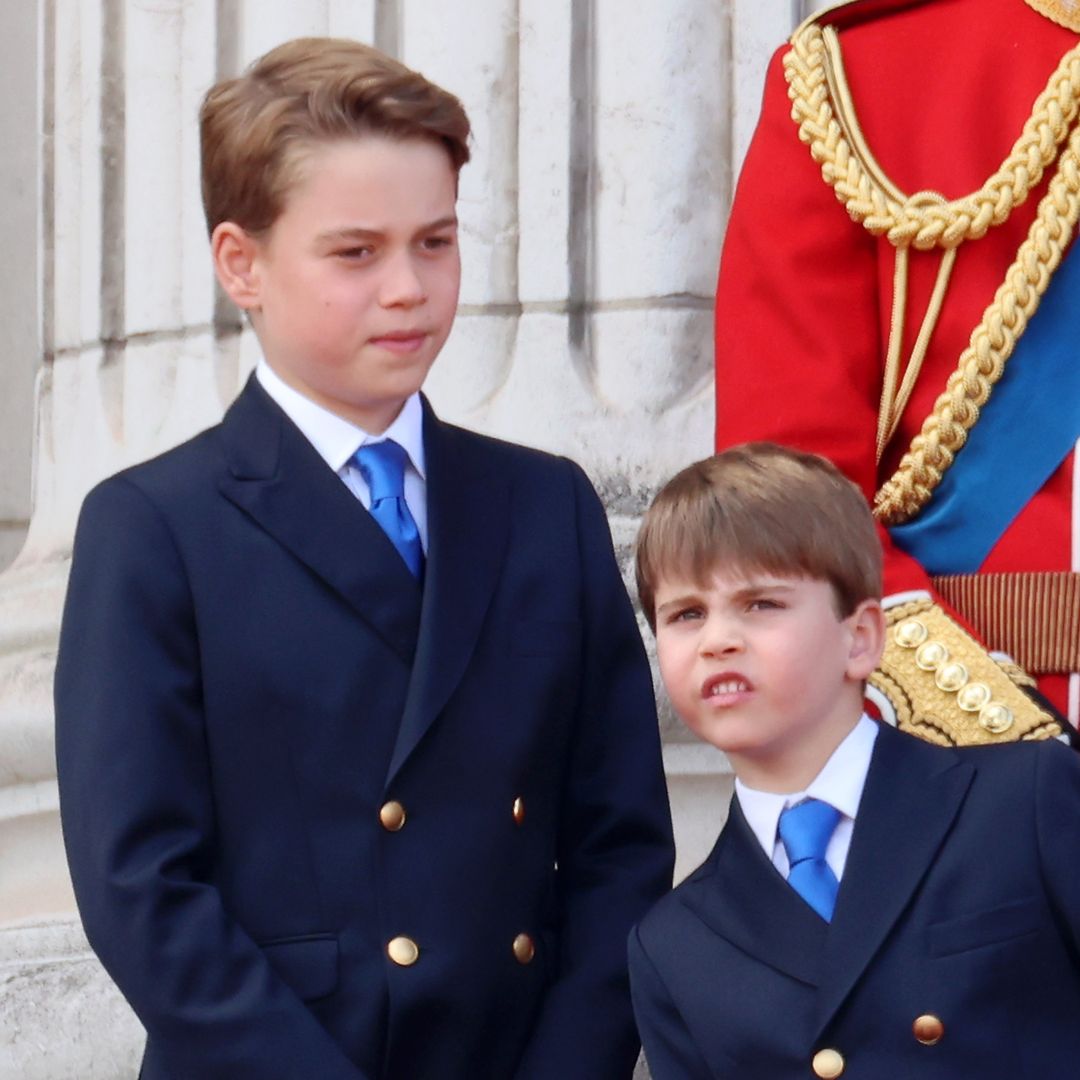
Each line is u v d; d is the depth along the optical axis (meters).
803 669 8.64
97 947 8.66
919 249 9.59
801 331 9.71
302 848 8.82
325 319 8.91
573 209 13.36
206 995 8.47
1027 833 8.43
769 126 9.96
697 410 13.16
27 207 17.92
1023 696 8.89
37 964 13.05
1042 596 9.27
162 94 14.91
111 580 8.91
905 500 9.63
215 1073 8.45
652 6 13.24
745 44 13.28
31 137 17.94
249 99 9.01
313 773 8.84
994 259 9.53
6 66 17.92
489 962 8.92
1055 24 9.61
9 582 15.28
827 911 8.57
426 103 9.02
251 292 9.23
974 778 8.62
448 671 8.98
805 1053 8.34
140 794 8.67
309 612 8.95
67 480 15.43
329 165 8.84
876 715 9.22
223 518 9.04
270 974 8.56
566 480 9.72
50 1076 12.67
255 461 9.13
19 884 14.47
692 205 13.27
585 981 9.16
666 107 13.23
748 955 8.57
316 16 14.23
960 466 9.55
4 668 14.57
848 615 8.82
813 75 9.83
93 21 15.41
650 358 13.20
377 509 9.20
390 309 8.89
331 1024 8.70
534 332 13.34
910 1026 8.27
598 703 9.57
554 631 9.32
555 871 9.64
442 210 9.02
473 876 8.94
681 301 13.24
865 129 9.77
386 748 8.90
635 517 12.97
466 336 13.52
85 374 15.38
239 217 9.09
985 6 9.74
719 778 12.63
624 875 9.38
